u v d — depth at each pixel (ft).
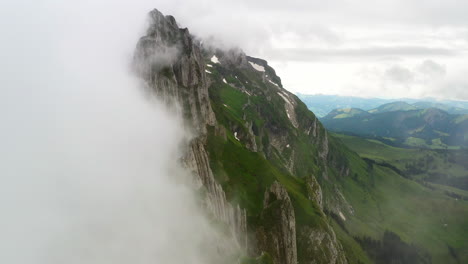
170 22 387.55
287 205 331.57
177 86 345.31
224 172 353.72
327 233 377.71
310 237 366.02
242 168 379.14
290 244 322.55
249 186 360.28
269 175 378.32
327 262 355.56
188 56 372.17
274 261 307.17
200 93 386.11
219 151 376.27
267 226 321.52
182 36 383.45
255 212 336.08
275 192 350.23
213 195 292.61
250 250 304.30
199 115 367.86
